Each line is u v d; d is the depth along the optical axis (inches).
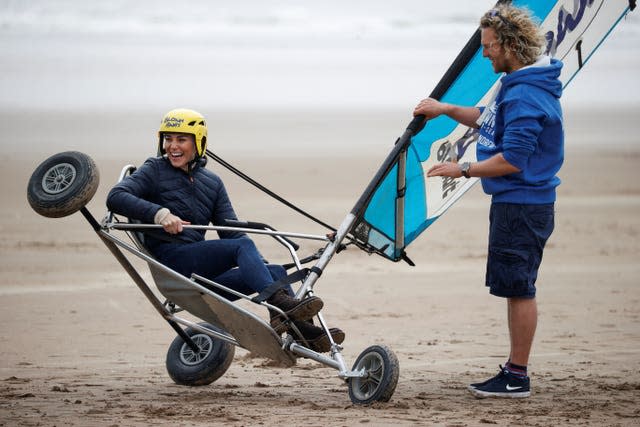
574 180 2790.4
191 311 711.7
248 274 690.8
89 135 3880.4
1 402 693.3
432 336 1046.4
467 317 1168.2
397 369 659.4
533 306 700.0
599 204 2333.9
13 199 2237.9
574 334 1048.8
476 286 1401.3
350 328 1096.2
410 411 647.1
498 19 686.5
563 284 1413.6
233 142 3882.9
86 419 624.1
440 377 807.7
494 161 673.0
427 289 1370.6
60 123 4357.8
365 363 679.7
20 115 4712.1
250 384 792.3
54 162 693.3
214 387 775.1
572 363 874.8
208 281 690.8
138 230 700.7
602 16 797.2
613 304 1253.7
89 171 683.4
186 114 728.3
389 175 785.6
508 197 689.0
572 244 1796.3
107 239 696.4
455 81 802.2
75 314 1160.2
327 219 2022.6
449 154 818.8
